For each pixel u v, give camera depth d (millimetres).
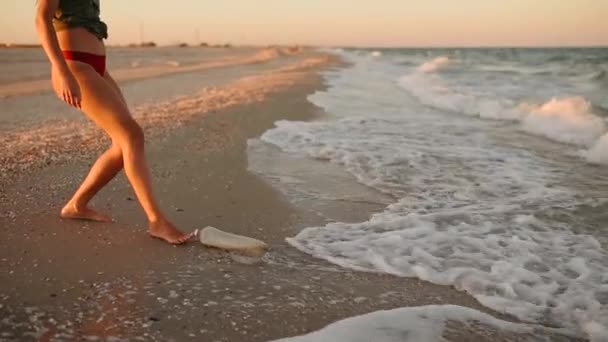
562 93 12648
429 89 13477
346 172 5004
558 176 4930
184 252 2988
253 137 6633
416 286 2650
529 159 5645
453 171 5082
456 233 3371
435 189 4469
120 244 3068
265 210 3859
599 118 7996
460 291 2613
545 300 2516
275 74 22016
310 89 13625
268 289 2555
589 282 2703
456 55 49281
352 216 3766
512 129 7645
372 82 16859
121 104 3031
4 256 2822
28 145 5883
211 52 87500
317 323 2240
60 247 2982
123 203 3859
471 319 2299
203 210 3812
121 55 61750
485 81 16656
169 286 2533
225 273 2723
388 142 6398
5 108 9906
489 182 4695
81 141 6211
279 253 3047
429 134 7051
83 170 4754
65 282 2529
